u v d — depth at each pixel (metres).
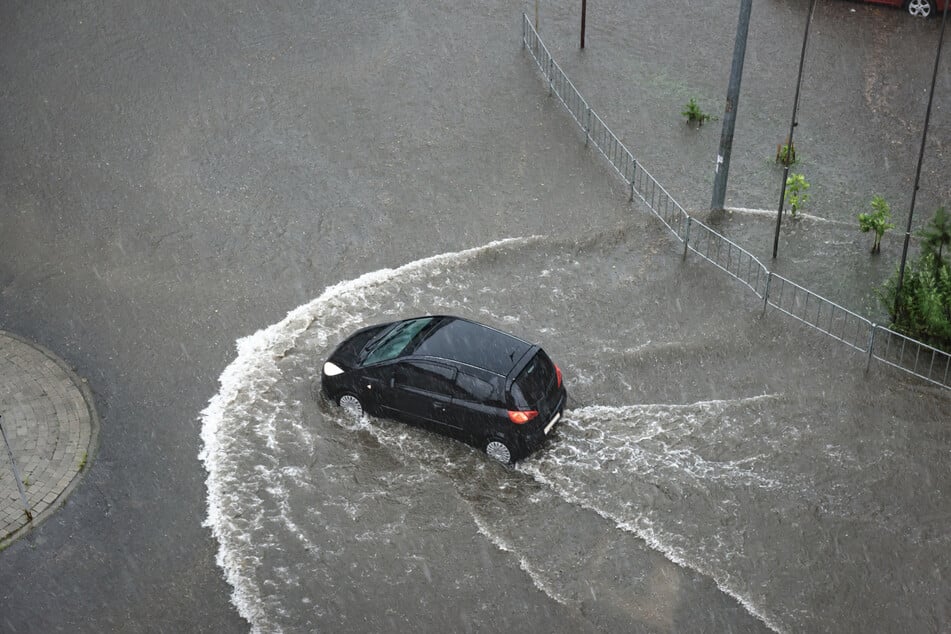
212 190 19.12
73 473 12.82
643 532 12.14
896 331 15.48
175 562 11.72
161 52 23.75
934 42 24.72
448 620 11.02
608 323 15.91
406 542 12.02
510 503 12.59
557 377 13.55
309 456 13.31
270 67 23.36
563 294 16.56
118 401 14.11
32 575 11.50
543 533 12.15
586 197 19.11
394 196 19.08
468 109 21.89
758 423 13.85
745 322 15.91
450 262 17.33
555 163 20.12
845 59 23.98
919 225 18.31
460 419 13.13
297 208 18.69
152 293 16.41
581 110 21.91
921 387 14.51
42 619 10.98
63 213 18.31
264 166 19.89
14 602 11.17
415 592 11.36
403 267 17.20
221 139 20.67
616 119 21.66
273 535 12.09
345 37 24.72
